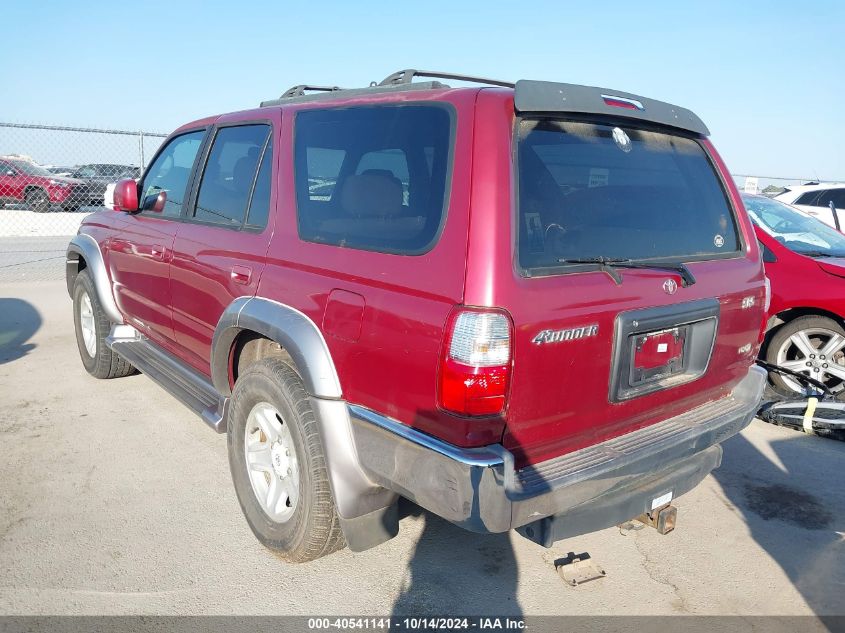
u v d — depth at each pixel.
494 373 2.17
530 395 2.29
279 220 3.11
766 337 5.65
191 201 3.96
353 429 2.61
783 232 5.90
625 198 2.77
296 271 2.88
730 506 3.87
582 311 2.37
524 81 2.43
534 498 2.26
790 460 4.50
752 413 3.20
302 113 3.19
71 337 6.96
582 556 3.32
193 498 3.71
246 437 3.25
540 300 2.26
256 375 3.06
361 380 2.55
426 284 2.31
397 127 2.63
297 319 2.81
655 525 2.98
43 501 3.62
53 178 16.14
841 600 3.02
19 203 16.06
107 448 4.30
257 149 3.44
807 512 3.81
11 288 9.43
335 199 2.83
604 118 2.75
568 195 2.52
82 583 2.94
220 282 3.41
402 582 3.04
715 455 3.12
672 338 2.79
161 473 3.98
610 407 2.58
